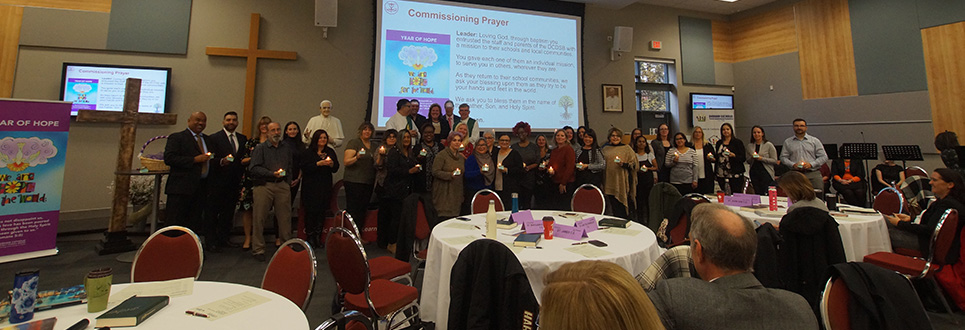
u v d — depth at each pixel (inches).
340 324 41.5
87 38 179.6
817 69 263.4
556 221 97.3
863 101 247.1
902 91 235.1
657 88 286.2
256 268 122.3
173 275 69.0
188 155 131.8
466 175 150.3
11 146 119.6
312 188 145.9
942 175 96.7
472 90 222.7
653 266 54.9
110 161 180.5
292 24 205.3
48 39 176.6
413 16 215.5
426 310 77.0
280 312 43.6
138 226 167.8
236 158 149.0
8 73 172.6
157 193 134.8
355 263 64.5
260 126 159.8
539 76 235.9
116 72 180.5
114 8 183.3
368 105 206.5
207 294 48.8
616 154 172.2
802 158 171.0
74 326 37.5
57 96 176.7
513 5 233.9
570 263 26.3
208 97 192.1
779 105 277.9
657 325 22.6
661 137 204.4
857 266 43.6
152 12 187.5
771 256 67.2
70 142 174.2
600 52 256.2
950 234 85.6
